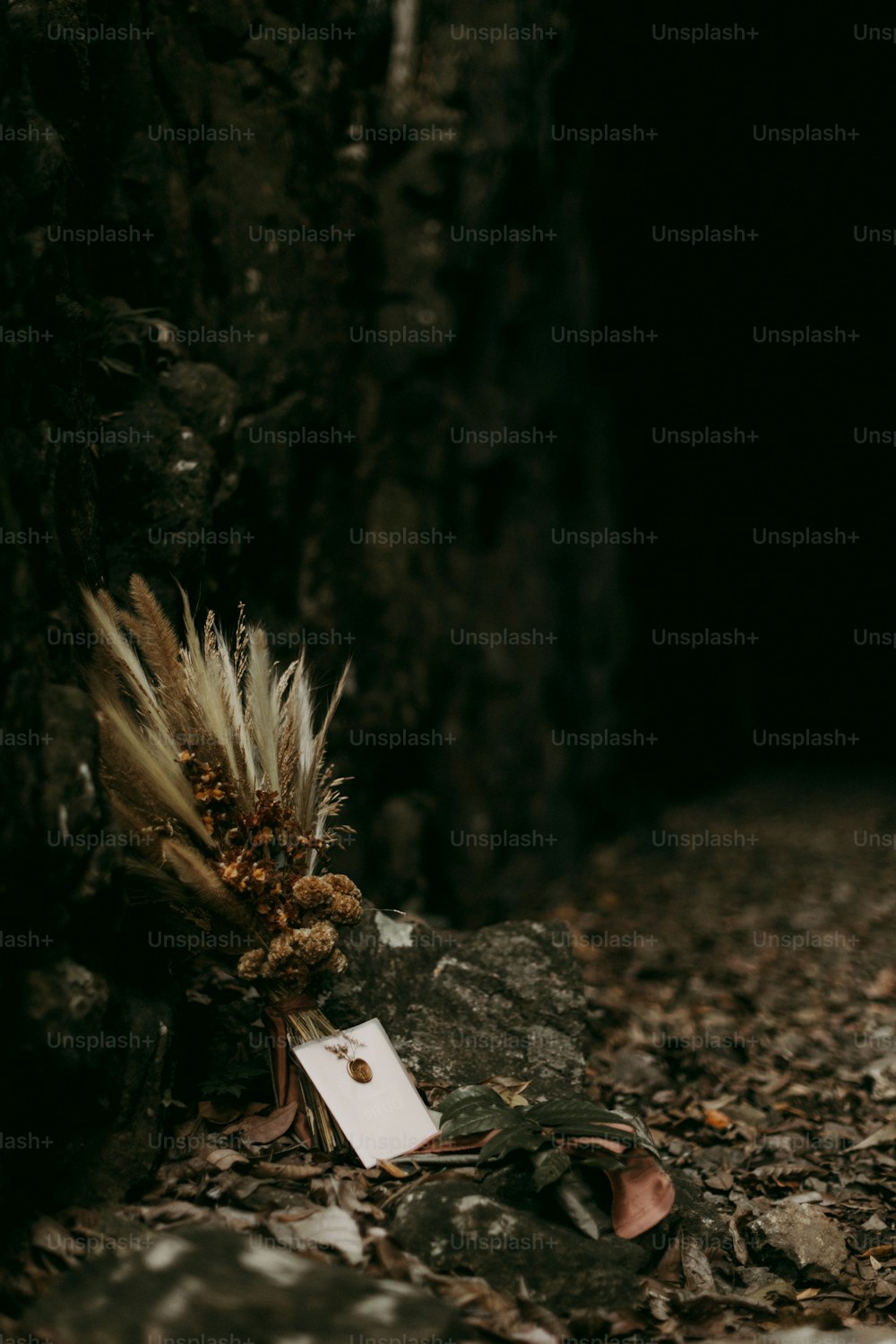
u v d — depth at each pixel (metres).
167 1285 2.22
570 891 8.18
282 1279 2.25
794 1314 2.68
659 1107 4.11
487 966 3.58
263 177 5.03
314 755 3.04
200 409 4.12
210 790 2.84
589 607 9.52
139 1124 2.70
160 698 2.93
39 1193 2.53
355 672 5.91
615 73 9.77
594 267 9.48
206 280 4.75
